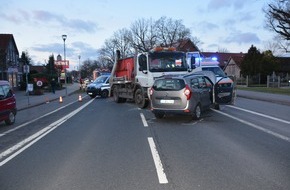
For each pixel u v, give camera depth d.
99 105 21.84
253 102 21.55
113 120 13.92
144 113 16.17
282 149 8.20
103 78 31.92
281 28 38.44
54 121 14.23
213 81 16.09
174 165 6.90
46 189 5.67
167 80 13.25
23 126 13.15
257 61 60.25
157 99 13.36
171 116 14.57
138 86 18.78
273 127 11.44
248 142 9.03
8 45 49.19
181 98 12.89
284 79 53.19
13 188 5.76
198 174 6.29
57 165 7.11
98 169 6.74
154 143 9.06
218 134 10.23
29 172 6.66
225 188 5.53
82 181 6.03
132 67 20.00
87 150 8.42
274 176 6.12
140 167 6.81
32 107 22.25
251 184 5.71
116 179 6.09
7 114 13.49
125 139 9.71
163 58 17.91
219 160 7.24
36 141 9.81
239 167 6.70
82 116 15.73
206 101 14.19
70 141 9.65
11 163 7.39
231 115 14.66
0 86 13.45
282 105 19.34
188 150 8.19
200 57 21.50
